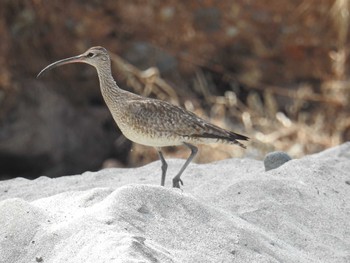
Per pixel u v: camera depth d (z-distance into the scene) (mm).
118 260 6375
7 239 7137
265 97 19844
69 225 7070
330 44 20328
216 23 20531
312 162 10109
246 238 7441
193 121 9797
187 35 20344
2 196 10000
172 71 20219
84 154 18281
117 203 7375
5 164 17984
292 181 9281
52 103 18562
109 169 11180
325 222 8578
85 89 19562
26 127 18109
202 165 11109
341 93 19531
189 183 10180
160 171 10906
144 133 9781
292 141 18156
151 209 7453
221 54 20547
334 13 20109
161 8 20250
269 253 7391
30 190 10172
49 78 19578
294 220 8523
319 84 20297
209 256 7062
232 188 9055
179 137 9797
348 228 8539
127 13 20141
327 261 7832
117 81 19578
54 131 18219
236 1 20359
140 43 20281
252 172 10320
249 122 18359
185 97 19750
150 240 7012
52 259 6801
